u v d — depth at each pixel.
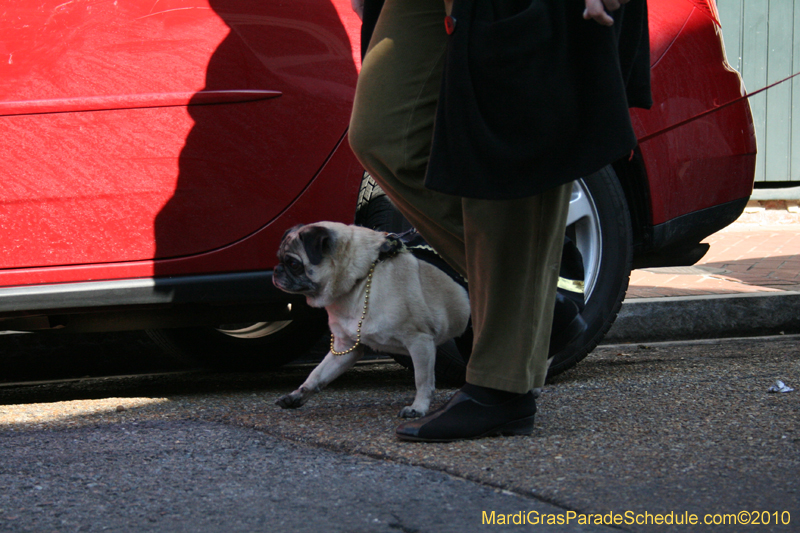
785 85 10.77
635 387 3.79
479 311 2.83
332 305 3.36
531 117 2.37
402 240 3.47
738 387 3.68
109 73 3.61
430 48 2.73
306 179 3.75
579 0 2.42
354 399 3.79
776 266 7.62
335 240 3.25
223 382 4.64
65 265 3.61
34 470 2.64
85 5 3.63
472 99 2.37
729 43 10.69
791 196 10.95
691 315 5.75
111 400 3.98
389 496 2.30
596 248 4.02
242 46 3.68
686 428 2.96
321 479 2.48
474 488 2.36
